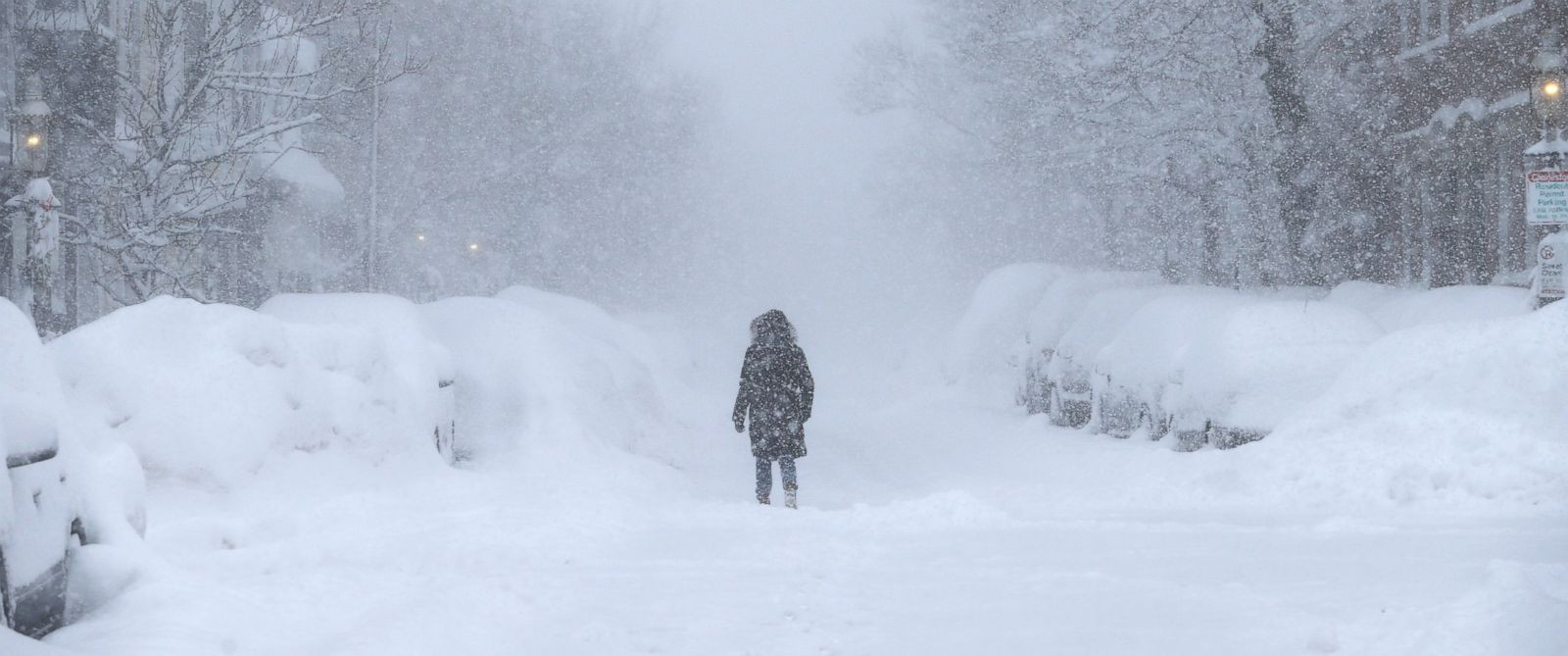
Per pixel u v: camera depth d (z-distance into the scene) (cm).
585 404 3275
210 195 5147
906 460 4025
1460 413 2392
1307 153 5606
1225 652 1072
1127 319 4231
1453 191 5366
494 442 3162
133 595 1136
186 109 4712
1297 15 5559
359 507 2191
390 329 2997
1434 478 2280
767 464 2686
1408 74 5559
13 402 1053
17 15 4969
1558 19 4400
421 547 1758
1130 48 5653
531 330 3394
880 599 1360
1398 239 5725
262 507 2181
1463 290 3181
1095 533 1884
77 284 5409
